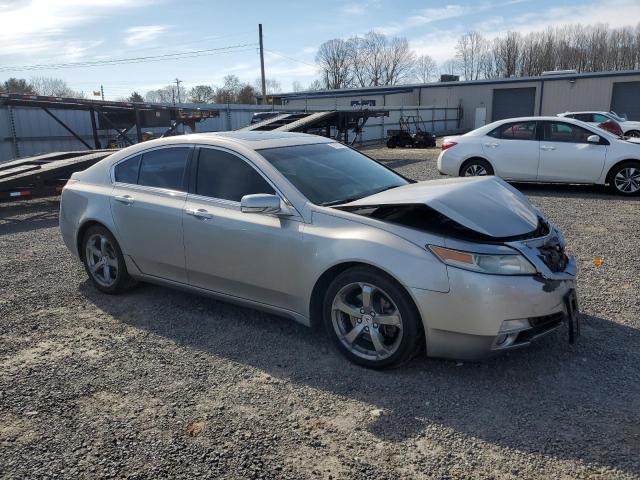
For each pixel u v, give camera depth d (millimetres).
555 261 3449
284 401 3246
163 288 5285
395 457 2707
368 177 4480
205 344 4051
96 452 2785
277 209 3793
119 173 4988
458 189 3859
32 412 3162
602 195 10172
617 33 74188
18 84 56781
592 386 3305
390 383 3418
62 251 6883
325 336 4137
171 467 2656
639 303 4574
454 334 3262
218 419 3066
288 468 2637
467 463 2646
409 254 3320
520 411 3068
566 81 39562
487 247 3273
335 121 18422
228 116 27922
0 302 4980
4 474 2621
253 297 4102
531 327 3289
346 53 82438
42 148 21516
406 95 46156
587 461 2631
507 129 10828
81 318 4594
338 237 3570
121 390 3402
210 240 4184
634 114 37719
